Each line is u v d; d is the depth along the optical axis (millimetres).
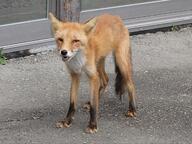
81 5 10281
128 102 7906
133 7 10898
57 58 9586
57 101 7898
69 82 8586
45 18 9914
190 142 6781
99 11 10523
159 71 9211
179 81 8820
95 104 6910
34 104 7773
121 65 7422
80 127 7090
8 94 8070
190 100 8078
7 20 9570
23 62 9367
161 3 11188
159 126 7191
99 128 7051
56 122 7227
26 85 8406
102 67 7699
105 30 7184
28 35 9758
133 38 10711
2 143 6645
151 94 8250
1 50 9398
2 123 7180
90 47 6844
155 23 11023
